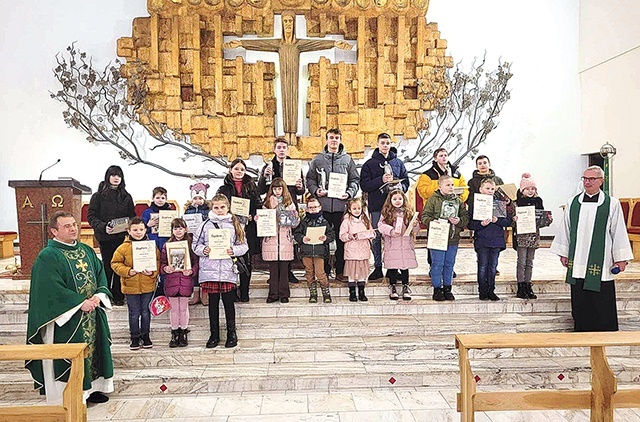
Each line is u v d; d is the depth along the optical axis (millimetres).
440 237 5531
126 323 5453
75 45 9633
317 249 5578
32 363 4043
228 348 4926
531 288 5906
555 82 10227
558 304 5730
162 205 5707
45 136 9664
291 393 4500
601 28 9609
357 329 5223
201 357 4836
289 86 9477
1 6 9602
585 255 5043
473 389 3213
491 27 10109
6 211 9734
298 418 4020
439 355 4922
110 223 5340
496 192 5793
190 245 5105
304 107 9828
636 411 4164
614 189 9414
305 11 9664
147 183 9719
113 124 9477
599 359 3279
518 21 10164
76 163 9664
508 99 10000
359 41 9586
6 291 5738
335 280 6203
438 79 9742
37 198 6074
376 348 4934
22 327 5383
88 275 4180
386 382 4609
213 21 9484
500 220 5715
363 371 4645
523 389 4594
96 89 9539
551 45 10211
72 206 6086
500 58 10117
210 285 4910
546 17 10203
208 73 9578
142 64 9445
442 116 9859
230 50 9734
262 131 9609
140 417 4078
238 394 4488
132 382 4516
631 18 8867
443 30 10039
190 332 5250
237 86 9531
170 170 9719
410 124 9758
